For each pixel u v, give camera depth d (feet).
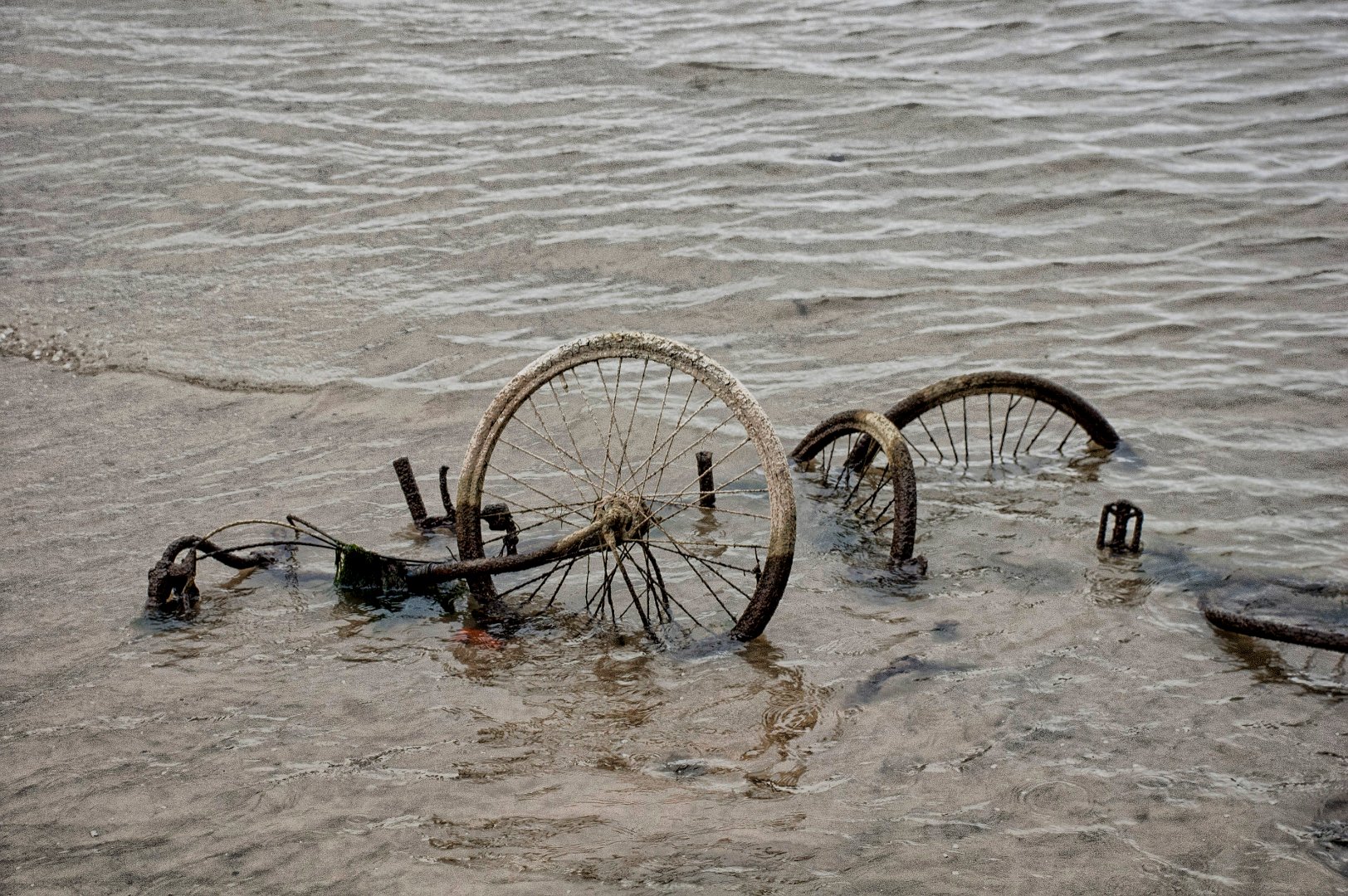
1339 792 13.78
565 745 14.90
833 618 18.06
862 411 21.29
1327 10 54.39
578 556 18.11
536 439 24.88
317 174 41.11
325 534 19.67
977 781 14.06
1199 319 29.84
